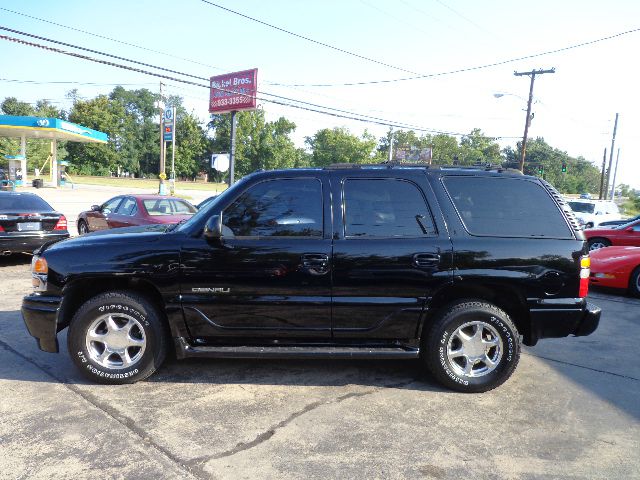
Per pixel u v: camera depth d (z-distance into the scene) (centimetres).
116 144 9131
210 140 10050
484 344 406
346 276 391
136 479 276
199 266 391
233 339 409
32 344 500
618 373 463
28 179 5347
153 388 402
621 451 320
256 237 396
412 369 461
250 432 333
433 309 409
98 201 2891
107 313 397
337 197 404
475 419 361
